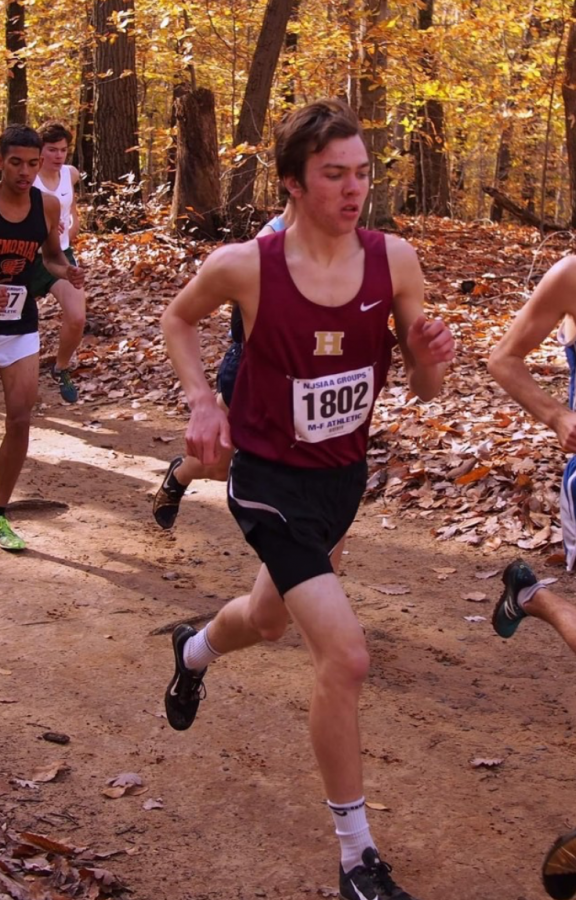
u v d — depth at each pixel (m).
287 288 3.02
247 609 3.50
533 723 4.31
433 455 7.21
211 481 7.41
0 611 5.21
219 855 3.42
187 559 6.01
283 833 3.55
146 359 10.10
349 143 2.93
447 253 15.62
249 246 3.06
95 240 14.77
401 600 5.48
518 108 18.14
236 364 4.75
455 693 4.55
